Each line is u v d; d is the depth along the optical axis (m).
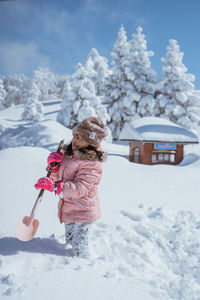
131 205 5.36
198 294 2.23
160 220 4.32
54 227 3.74
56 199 5.53
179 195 6.63
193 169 12.74
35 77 91.50
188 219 4.48
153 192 6.91
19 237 2.34
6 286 1.96
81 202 2.61
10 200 5.29
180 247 3.36
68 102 34.72
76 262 2.48
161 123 22.92
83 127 2.62
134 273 2.46
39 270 2.30
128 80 37.19
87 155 2.57
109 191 6.79
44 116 57.09
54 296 1.90
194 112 34.53
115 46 38.41
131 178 9.25
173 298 2.17
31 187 6.74
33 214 2.41
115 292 2.04
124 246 3.09
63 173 2.67
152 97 35.16
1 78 92.75
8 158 12.92
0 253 2.46
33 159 13.37
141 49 37.19
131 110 36.25
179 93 33.50
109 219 4.23
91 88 34.53
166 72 34.66
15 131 36.09
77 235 2.64
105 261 2.64
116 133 36.91
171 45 34.47
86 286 2.07
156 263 2.90
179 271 2.83
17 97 91.00
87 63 37.19
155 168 13.41
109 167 12.39
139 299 2.00
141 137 20.81
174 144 21.36
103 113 33.66
